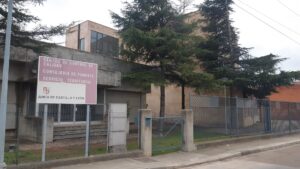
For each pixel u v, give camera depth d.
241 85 23.88
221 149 15.00
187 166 11.37
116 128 12.08
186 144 14.12
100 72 17.80
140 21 19.86
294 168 11.14
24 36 13.23
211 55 23.70
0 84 15.69
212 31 24.22
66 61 10.48
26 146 13.38
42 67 9.93
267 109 21.52
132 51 19.41
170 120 14.62
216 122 17.14
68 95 10.45
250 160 12.90
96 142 15.07
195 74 19.12
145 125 12.63
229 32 23.70
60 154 11.35
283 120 23.28
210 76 19.20
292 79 23.33
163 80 19.00
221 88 21.45
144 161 11.47
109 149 11.90
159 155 12.90
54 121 16.62
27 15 12.70
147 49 19.02
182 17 19.94
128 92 22.66
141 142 12.62
